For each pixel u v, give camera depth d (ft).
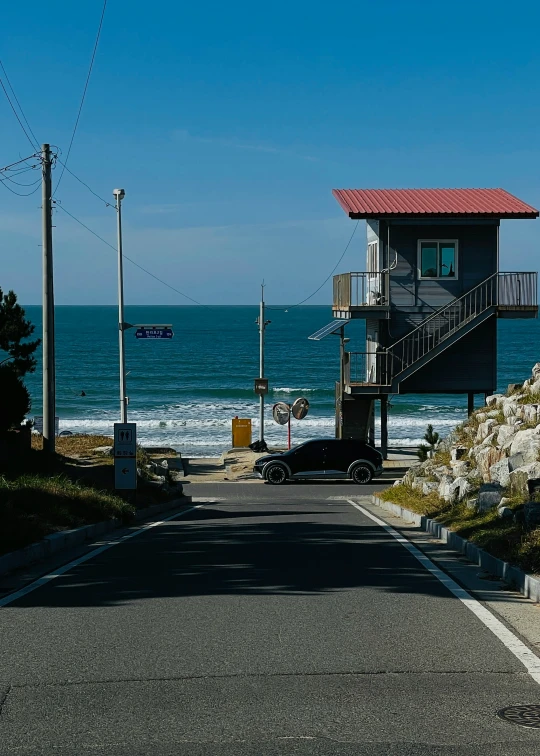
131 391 263.90
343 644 22.70
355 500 78.43
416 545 41.34
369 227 121.08
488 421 60.29
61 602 27.94
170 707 17.88
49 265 69.77
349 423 120.67
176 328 625.41
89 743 16.01
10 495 45.55
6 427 70.64
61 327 638.94
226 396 253.65
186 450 155.02
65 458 85.25
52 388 70.33
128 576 32.55
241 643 22.77
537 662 21.13
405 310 112.06
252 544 41.78
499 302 110.01
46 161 69.00
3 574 32.99
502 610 26.81
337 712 17.58
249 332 574.97
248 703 18.11
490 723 16.99
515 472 45.39
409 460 122.52
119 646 22.54
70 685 19.34
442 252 112.16
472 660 21.29
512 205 113.39
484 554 34.42
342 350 119.75
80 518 46.78
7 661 21.25
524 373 292.61
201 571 33.58
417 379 114.52
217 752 15.57
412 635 23.63
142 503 62.80
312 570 33.81
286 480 105.70
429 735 16.37
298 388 274.16
